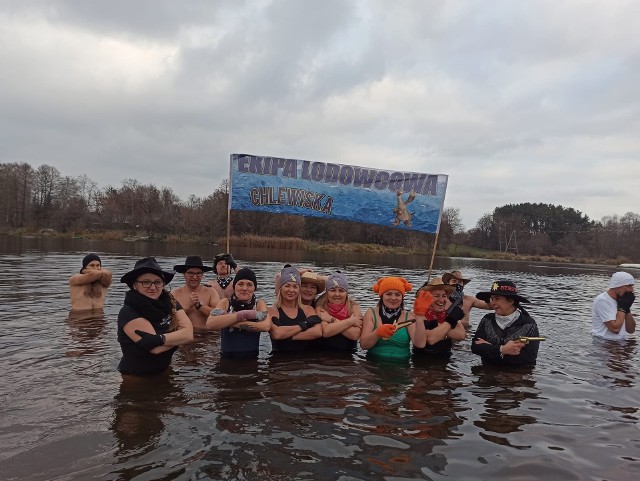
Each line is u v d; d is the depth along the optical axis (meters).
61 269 15.69
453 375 5.26
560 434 3.69
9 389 4.25
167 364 5.00
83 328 6.88
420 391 4.64
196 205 62.72
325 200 8.52
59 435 3.35
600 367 5.80
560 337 7.71
